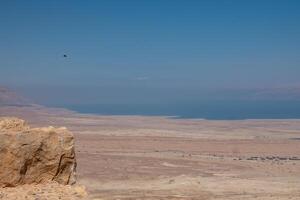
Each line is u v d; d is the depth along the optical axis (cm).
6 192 1492
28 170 1580
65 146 1636
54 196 1483
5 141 1562
